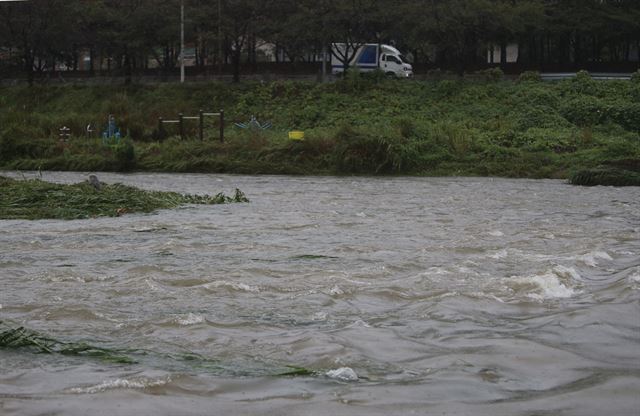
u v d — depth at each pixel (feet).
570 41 224.12
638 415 18.80
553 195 84.28
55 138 135.23
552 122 144.05
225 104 176.45
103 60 284.00
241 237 48.60
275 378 21.29
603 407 19.29
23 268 37.52
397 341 24.86
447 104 159.74
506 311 28.96
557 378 21.54
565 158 119.85
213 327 26.53
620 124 146.00
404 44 221.87
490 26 187.01
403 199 78.48
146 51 206.39
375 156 118.32
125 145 122.83
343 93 171.12
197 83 188.85
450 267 36.40
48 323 27.35
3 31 205.87
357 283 33.40
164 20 199.93
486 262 38.34
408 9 186.91
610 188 94.79
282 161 120.67
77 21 207.10
